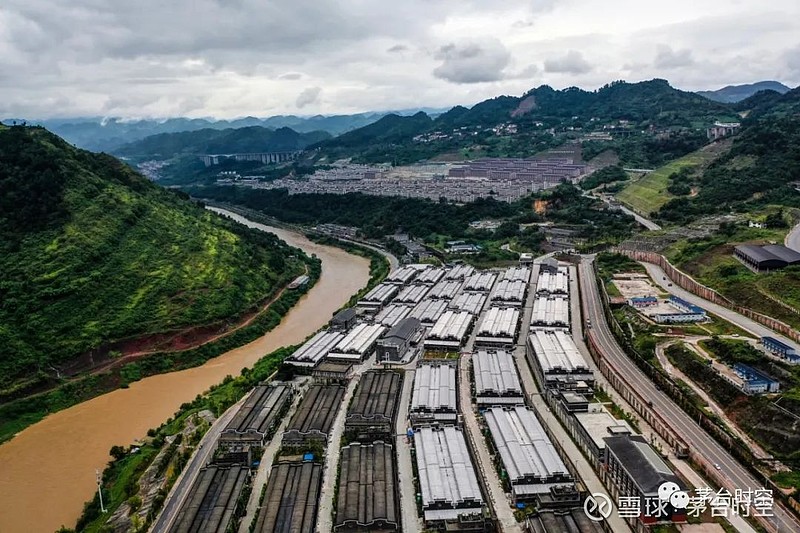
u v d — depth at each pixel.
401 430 184.38
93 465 185.25
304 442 176.50
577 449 167.88
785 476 140.75
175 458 178.00
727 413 170.62
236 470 161.50
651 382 195.38
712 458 151.00
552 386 198.62
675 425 167.50
